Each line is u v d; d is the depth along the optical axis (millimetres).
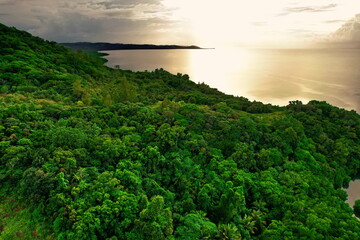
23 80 99375
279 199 56625
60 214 37719
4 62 114688
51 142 50906
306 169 73688
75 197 40000
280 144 79438
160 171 58750
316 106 121375
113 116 72250
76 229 35250
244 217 51188
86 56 184000
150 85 167000
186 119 79375
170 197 50875
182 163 60594
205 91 169500
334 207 58344
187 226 42312
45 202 40031
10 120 54125
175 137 66062
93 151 53438
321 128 98938
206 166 64438
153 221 38344
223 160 65375
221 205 50750
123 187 45531
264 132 83625
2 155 47125
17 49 140375
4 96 81250
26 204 41438
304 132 96625
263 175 64312
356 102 187750
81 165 48781
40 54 147125
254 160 69625
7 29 171125
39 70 117188
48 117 64188
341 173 83000
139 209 40844
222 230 43125
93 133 60094
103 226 37719
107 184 43250
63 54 169125
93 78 148125
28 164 46438
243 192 55438
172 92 152625
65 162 45469
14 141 49438
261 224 51219
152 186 50656
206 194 52156
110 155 53312
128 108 77562
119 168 50906
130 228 38906
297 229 47875
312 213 52844
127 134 64375
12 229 37812
